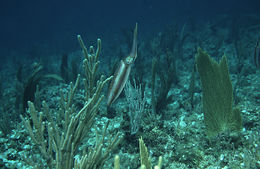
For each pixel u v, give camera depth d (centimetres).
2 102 198
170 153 92
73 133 67
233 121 93
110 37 713
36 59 475
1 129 128
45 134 101
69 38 775
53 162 64
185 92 184
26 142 106
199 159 87
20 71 246
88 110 69
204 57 91
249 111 117
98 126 119
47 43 870
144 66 258
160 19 1133
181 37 301
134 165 87
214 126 95
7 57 686
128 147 99
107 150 71
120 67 54
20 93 189
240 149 88
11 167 88
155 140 99
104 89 191
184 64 263
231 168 78
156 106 135
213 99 93
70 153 65
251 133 90
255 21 457
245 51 261
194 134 104
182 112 138
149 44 366
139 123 106
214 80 91
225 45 335
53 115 122
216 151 89
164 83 137
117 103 165
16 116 157
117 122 123
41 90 178
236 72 216
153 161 89
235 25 362
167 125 112
